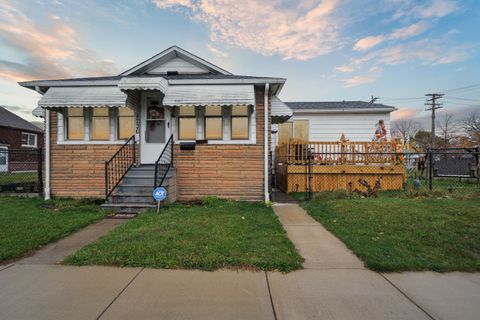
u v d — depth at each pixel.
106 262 3.71
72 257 3.85
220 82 8.66
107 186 8.39
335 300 2.81
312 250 4.33
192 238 4.61
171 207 7.50
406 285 3.14
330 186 11.09
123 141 9.08
